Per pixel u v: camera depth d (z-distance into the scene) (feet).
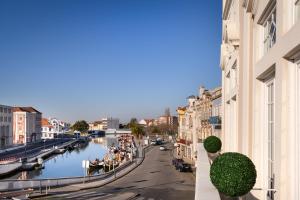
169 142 428.97
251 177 20.45
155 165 195.52
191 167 167.12
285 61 20.61
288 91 20.56
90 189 117.60
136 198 100.58
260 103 29.32
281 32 20.93
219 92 123.65
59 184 122.21
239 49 39.45
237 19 42.06
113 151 286.66
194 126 191.21
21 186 112.06
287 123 20.56
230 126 57.77
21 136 424.05
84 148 438.81
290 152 20.44
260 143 29.22
